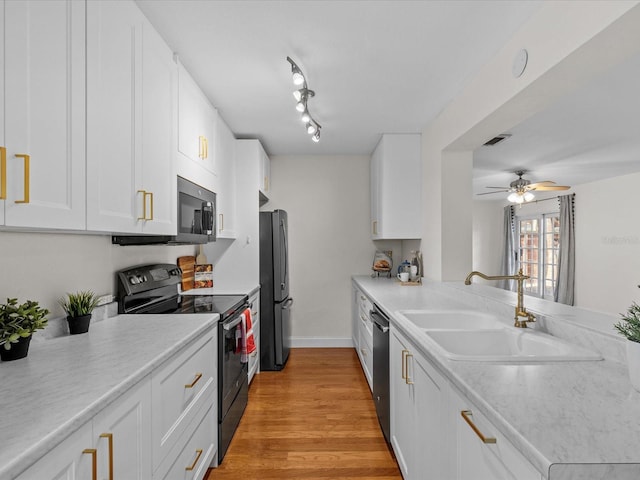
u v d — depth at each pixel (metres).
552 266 7.29
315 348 4.48
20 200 0.99
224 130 3.24
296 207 4.51
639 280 5.30
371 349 2.97
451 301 2.58
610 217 5.84
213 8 1.69
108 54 1.41
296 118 3.20
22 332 1.23
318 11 1.71
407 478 1.83
